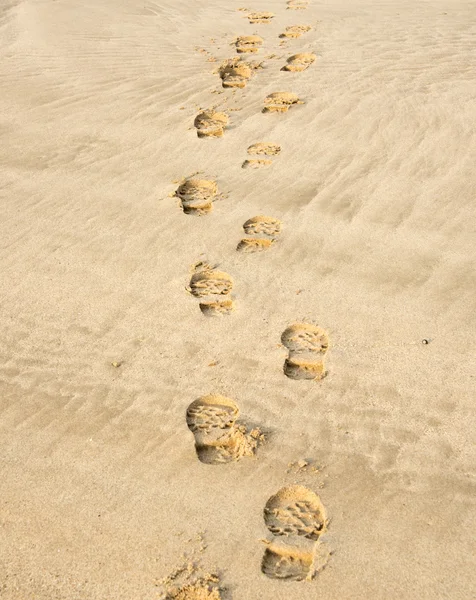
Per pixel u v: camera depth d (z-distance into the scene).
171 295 3.69
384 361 3.19
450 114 5.37
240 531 2.50
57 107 5.94
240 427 2.90
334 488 2.63
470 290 3.58
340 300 3.58
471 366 3.13
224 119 5.56
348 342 3.31
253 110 5.68
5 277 3.90
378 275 3.74
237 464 2.75
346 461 2.73
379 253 3.90
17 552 2.46
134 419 2.98
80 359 3.31
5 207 4.56
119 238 4.18
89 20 7.98
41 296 3.74
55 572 2.39
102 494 2.66
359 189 4.51
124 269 3.92
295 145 5.10
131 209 4.47
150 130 5.47
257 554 2.42
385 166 4.75
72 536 2.51
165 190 4.66
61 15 8.13
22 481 2.73
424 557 2.38
